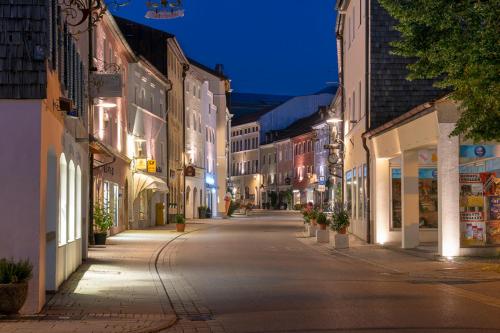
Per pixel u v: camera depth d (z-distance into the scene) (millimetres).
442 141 23969
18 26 12719
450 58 17219
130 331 11172
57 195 15203
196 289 17141
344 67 42844
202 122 76812
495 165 24250
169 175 58469
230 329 11758
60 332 10930
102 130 36719
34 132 12781
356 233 37531
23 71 12703
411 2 17422
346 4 39969
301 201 105812
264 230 48188
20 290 12180
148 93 51688
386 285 17891
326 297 15617
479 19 16281
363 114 34062
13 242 12758
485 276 19547
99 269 21031
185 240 36812
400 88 32562
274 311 13648
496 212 24266
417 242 28922
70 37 17859
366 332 11281
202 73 87438
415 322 12203
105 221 31438
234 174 137625
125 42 41781
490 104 17531
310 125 104312
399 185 32188
